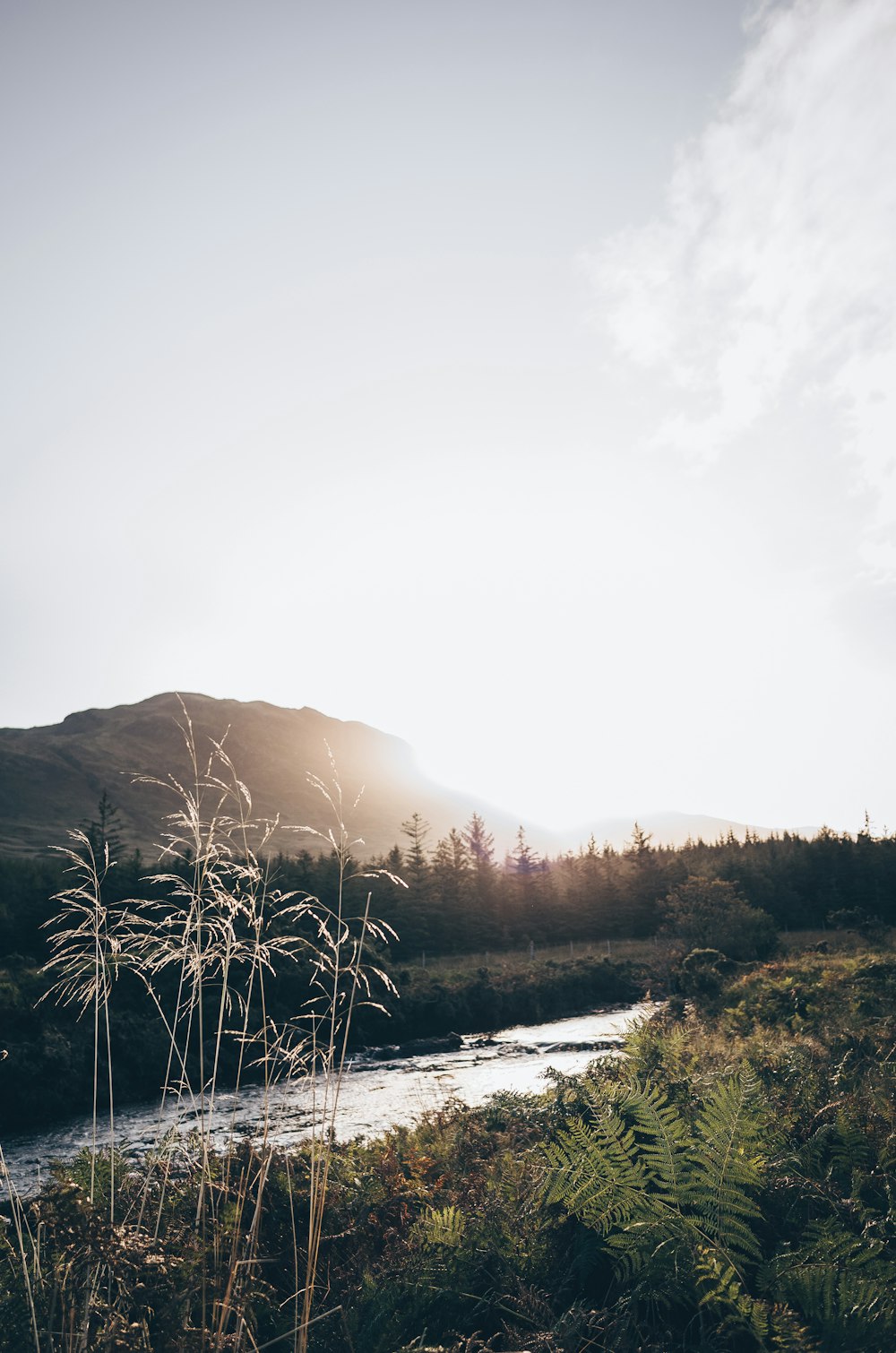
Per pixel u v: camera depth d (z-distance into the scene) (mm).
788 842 84562
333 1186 3979
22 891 23047
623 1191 3529
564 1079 5672
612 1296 3328
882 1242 3076
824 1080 5594
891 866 68938
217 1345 2361
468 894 63094
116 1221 3033
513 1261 3570
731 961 22562
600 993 36375
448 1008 28828
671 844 95750
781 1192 3691
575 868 80188
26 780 154125
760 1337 2658
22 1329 2512
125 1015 17203
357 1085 15969
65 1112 15180
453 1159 5086
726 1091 3932
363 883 33125
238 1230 2793
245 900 2902
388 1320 3029
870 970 13156
